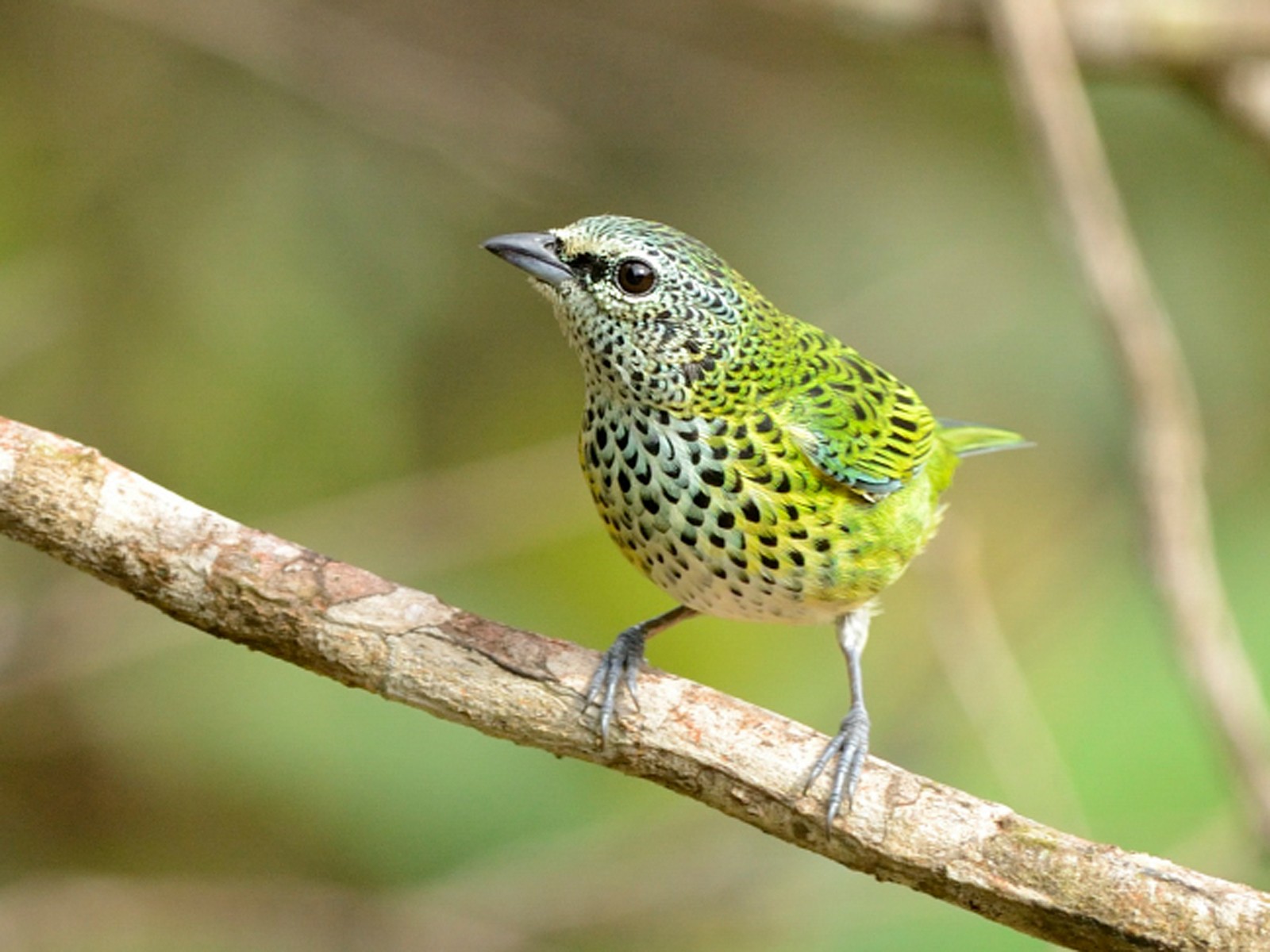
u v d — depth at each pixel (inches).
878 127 658.8
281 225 547.2
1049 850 266.5
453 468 569.0
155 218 539.8
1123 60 529.3
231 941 512.1
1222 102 538.6
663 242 335.3
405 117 560.4
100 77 553.6
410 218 565.0
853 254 648.4
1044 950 466.9
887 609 586.6
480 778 517.7
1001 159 659.4
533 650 286.2
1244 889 259.8
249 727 518.6
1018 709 503.8
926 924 488.4
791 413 340.5
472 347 576.4
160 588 281.0
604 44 626.2
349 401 534.9
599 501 349.4
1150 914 259.9
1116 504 619.8
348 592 284.0
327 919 513.0
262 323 528.4
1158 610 464.8
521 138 578.2
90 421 524.7
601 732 281.7
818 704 553.6
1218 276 646.5
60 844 530.3
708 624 556.4
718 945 521.7
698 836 536.7
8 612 539.8
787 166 647.8
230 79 558.6
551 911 521.7
